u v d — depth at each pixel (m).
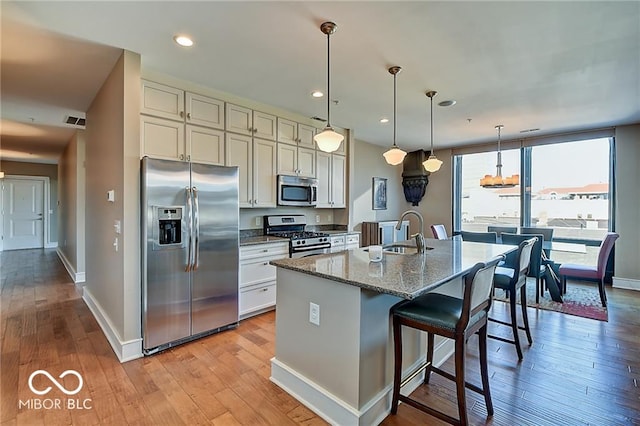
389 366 1.99
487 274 1.82
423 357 2.35
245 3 1.93
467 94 3.46
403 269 2.03
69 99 3.56
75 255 5.10
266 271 3.61
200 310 2.92
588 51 2.51
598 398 2.08
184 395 2.09
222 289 3.08
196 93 3.23
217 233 3.03
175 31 2.25
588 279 4.10
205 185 2.93
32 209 8.69
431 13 2.02
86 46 2.46
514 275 2.66
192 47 2.48
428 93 3.43
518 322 3.40
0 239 8.25
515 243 4.21
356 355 1.76
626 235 4.77
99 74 2.95
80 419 1.85
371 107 3.92
